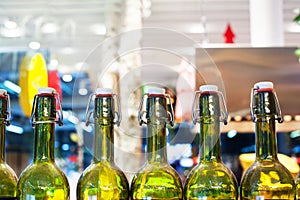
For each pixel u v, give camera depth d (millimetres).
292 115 1507
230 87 1631
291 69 1645
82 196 618
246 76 1643
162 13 2947
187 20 3031
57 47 3057
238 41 3166
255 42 1746
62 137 2445
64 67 3018
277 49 1669
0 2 2844
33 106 621
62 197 612
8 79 2869
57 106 628
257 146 612
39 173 608
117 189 616
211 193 595
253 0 1758
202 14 2961
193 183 604
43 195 603
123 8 1993
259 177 591
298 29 2951
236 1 2791
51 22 3016
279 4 1747
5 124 639
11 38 3078
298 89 1618
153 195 605
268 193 585
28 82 1961
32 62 1979
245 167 1017
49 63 2896
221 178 599
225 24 3035
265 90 605
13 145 2611
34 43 3039
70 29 3047
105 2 2566
